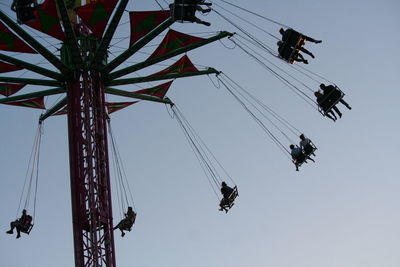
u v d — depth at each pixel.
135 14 25.48
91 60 27.17
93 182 25.11
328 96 26.78
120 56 26.64
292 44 25.94
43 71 26.91
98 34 26.77
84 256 24.23
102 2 25.36
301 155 28.05
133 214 27.66
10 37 25.83
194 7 23.91
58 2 24.16
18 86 29.78
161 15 25.52
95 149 25.84
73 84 27.22
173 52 27.66
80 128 26.33
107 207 25.22
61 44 28.20
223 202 29.25
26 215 27.19
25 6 22.78
